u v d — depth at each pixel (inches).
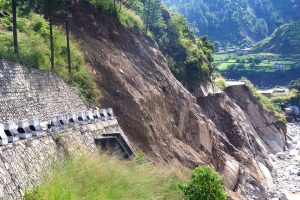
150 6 2229.3
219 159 1843.0
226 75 6579.7
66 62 1200.8
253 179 1920.5
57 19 1360.7
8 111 716.0
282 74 6678.2
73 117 863.7
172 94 1726.1
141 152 1124.5
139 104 1359.5
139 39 1776.6
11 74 766.5
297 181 2208.4
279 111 4015.8
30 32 1147.9
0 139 541.6
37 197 533.3
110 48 1498.5
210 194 741.3
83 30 1434.5
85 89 1206.3
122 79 1380.4
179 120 1705.2
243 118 2583.7
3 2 1149.7
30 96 825.5
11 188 512.7
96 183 667.4
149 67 1676.9
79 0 1492.4
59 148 722.8
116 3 1819.6
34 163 605.3
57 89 985.5
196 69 2255.2
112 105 1280.8
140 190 727.1
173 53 2271.2
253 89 3408.0
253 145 2488.9
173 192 831.7
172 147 1470.2
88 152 827.4
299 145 3272.6
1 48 864.3
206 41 2721.5
